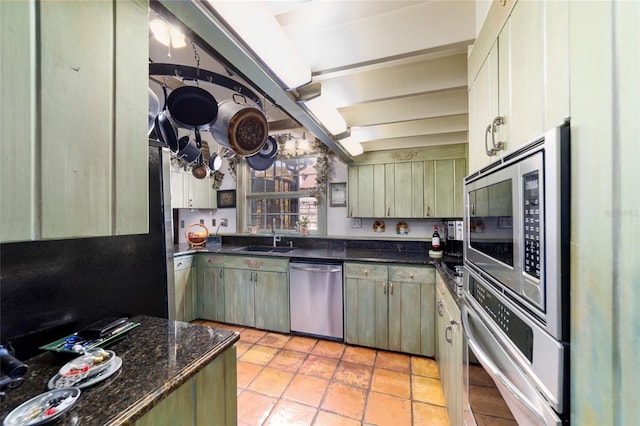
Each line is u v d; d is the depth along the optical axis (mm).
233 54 1072
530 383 641
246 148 1876
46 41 490
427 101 2041
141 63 668
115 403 651
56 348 867
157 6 1069
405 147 2920
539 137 604
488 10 1051
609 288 422
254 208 3918
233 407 1015
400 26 1260
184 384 791
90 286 1081
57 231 510
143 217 674
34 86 476
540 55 648
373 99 1743
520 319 700
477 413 1030
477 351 922
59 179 513
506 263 794
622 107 400
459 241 2639
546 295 576
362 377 2121
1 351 644
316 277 2781
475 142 1208
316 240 3445
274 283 2953
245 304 3086
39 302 924
